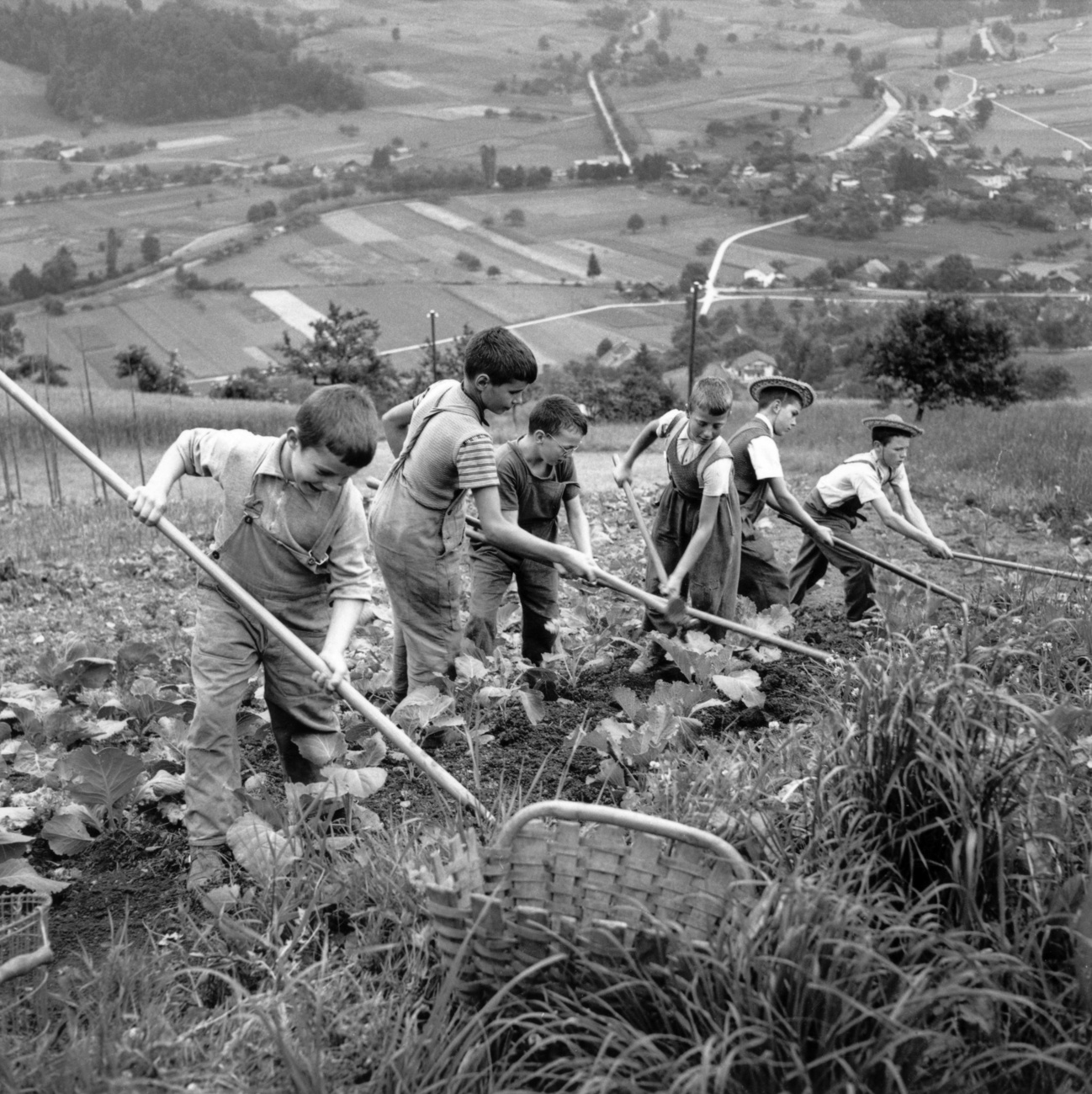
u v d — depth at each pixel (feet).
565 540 38.65
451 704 16.71
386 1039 10.07
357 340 196.75
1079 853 11.55
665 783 14.10
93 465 13.42
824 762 12.21
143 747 18.25
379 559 17.93
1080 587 23.24
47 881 13.51
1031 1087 9.83
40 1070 9.83
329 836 13.71
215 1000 11.62
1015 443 55.47
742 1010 9.19
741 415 101.45
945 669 12.23
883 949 9.73
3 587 37.32
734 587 21.38
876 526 38.96
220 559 14.25
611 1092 9.12
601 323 590.55
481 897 9.98
